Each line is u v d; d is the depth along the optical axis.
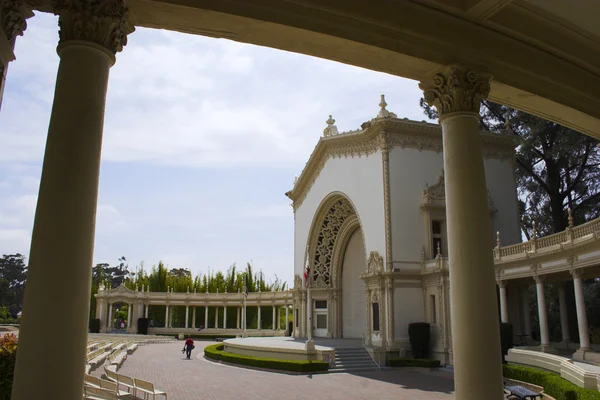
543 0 7.34
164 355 40.38
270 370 29.92
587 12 7.60
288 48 6.79
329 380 25.72
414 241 34.59
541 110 8.80
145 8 5.86
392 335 32.78
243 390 21.81
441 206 35.25
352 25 6.57
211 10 5.89
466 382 6.29
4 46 5.51
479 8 7.13
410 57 7.04
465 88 7.26
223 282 76.56
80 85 5.16
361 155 38.56
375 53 6.92
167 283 74.69
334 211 45.31
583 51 8.60
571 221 24.31
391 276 33.62
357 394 20.91
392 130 35.88
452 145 7.11
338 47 6.76
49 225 4.75
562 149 32.88
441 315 31.59
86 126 5.08
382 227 34.91
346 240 46.91
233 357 33.41
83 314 4.78
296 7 6.25
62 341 4.57
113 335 58.88
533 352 22.09
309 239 47.81
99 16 5.39
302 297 48.53
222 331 66.06
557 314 40.72
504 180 36.81
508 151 37.47
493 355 6.32
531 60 8.05
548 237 25.97
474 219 6.73
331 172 42.44
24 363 4.50
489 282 6.55
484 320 6.38
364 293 44.69
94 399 15.20
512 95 8.21
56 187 4.84
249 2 6.03
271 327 72.81
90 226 4.96
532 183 39.53
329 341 40.97
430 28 7.11
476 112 7.27
